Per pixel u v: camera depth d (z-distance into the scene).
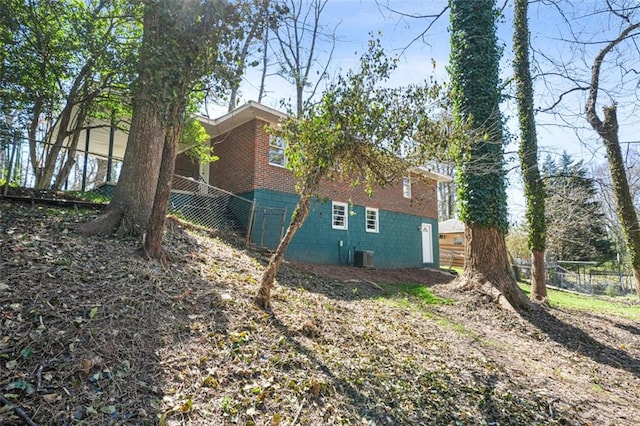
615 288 18.77
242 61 5.12
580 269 23.14
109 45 8.62
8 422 2.23
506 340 6.79
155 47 4.73
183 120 5.30
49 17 8.42
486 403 4.17
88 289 3.93
